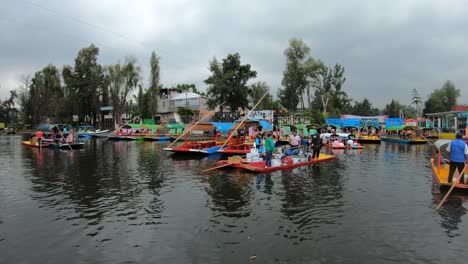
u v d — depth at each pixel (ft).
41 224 25.08
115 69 194.80
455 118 141.08
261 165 50.96
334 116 207.31
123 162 61.11
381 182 40.52
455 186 34.58
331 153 79.56
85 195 34.06
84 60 206.49
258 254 19.43
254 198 32.48
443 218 25.77
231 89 161.17
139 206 29.86
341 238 21.81
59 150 87.30
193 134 154.51
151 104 191.72
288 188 36.99
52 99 213.87
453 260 18.45
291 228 23.82
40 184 39.81
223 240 21.63
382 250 19.86
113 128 203.62
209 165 56.54
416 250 19.80
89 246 20.86
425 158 67.87
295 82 183.32
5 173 48.01
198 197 33.04
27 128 229.86
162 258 19.03
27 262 18.66
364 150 88.74
